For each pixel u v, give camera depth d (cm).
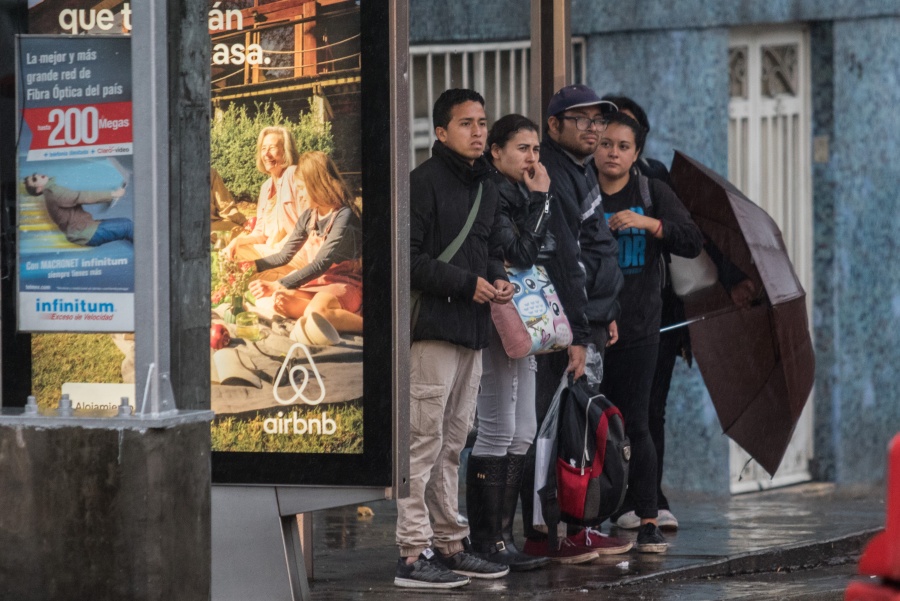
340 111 1755
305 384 1775
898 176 3497
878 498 3359
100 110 1538
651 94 3147
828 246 3394
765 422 2500
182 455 1455
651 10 3127
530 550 2233
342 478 1764
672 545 2408
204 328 1605
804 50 3391
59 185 1550
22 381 1717
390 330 1744
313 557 2139
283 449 1780
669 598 2000
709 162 3164
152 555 1422
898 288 3506
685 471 3186
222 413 1794
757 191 3309
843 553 2519
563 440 2094
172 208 1553
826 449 3419
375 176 1739
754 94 3300
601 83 3173
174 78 1559
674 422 3188
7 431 1445
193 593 1478
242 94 1784
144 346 1448
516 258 2009
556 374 2277
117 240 1540
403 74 1744
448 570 1989
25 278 1562
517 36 3050
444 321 1895
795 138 3388
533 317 2000
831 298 3394
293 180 1773
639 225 2280
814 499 3303
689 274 2484
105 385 1617
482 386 2064
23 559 1446
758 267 2419
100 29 1745
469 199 1936
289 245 1775
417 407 1906
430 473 1986
